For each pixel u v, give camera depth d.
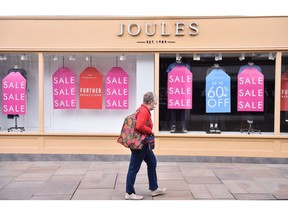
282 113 7.20
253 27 6.80
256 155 6.98
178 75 7.21
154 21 6.88
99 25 6.90
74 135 7.10
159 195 4.82
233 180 5.63
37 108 7.48
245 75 7.18
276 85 6.98
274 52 6.97
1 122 7.55
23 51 6.98
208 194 4.88
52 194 4.86
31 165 6.72
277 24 6.77
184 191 5.02
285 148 6.95
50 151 7.11
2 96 7.42
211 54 7.13
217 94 7.25
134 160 4.55
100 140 7.13
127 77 7.39
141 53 7.04
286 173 6.13
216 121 7.30
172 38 6.88
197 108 7.29
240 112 7.27
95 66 7.45
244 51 6.90
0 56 7.29
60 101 7.42
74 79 7.43
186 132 7.27
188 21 6.85
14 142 7.14
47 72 7.43
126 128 4.46
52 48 6.93
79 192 4.96
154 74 7.14
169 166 6.66
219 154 7.02
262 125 7.22
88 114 7.61
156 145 7.05
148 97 4.53
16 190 5.04
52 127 7.51
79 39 6.92
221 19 6.82
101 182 5.48
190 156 7.03
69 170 6.29
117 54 7.21
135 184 5.41
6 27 6.91
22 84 7.37
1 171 6.21
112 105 7.41
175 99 7.23
